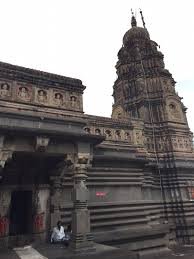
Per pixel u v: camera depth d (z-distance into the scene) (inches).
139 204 808.3
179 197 994.1
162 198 997.8
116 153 841.5
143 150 974.4
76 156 486.0
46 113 566.3
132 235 680.4
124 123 906.1
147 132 1105.4
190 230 948.6
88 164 493.4
